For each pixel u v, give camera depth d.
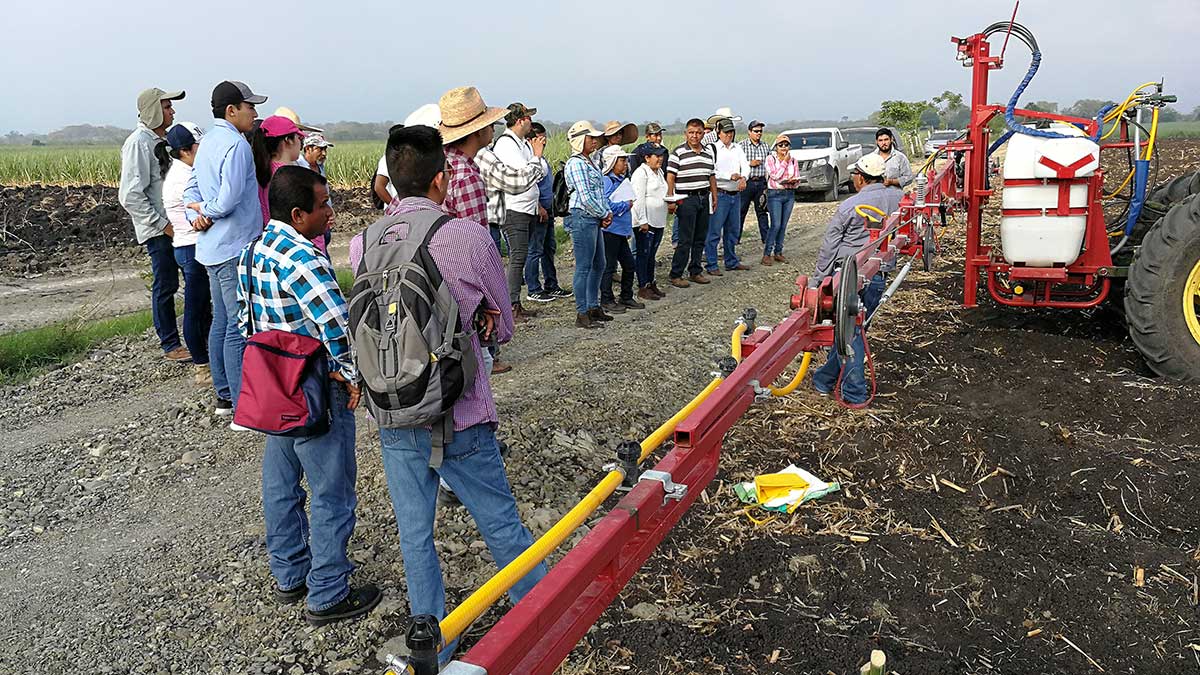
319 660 3.27
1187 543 3.85
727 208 10.27
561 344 7.13
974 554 3.80
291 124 5.10
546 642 2.09
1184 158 18.84
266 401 3.12
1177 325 5.56
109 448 5.27
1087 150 5.77
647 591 3.57
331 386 3.30
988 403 5.49
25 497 4.68
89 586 3.78
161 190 6.79
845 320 3.93
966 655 3.15
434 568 2.94
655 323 7.89
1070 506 4.21
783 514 4.18
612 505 4.40
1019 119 6.89
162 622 3.50
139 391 6.41
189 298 6.17
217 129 4.87
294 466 3.49
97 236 14.64
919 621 3.36
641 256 8.95
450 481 2.89
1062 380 5.72
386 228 2.78
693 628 3.33
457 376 2.71
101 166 22.02
